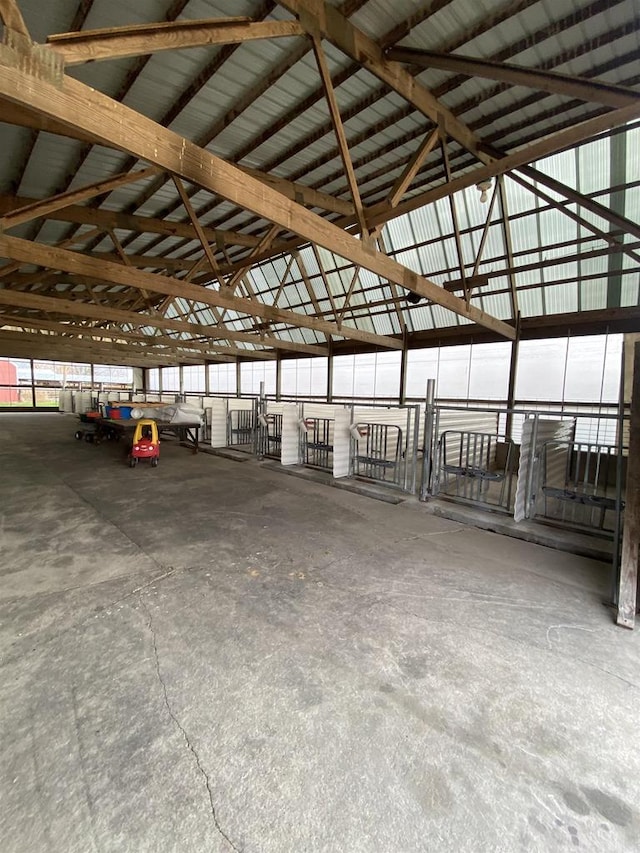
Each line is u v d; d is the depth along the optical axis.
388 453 5.97
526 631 2.02
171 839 1.02
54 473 5.70
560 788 1.18
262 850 1.00
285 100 3.62
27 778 1.17
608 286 5.85
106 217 5.45
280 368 12.65
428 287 4.76
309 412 6.93
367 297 9.05
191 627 1.98
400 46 3.08
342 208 5.61
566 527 3.47
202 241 4.11
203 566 2.71
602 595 2.43
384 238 7.74
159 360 17.48
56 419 14.44
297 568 2.71
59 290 11.03
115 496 4.52
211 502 4.35
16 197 4.56
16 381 17.50
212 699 1.51
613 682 1.66
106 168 4.43
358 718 1.44
